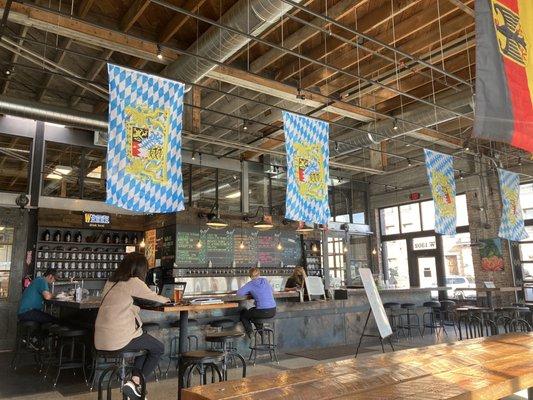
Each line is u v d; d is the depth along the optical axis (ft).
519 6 10.53
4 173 40.27
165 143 14.21
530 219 35.55
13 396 15.44
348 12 17.47
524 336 11.02
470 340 10.38
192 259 33.24
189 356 11.24
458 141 33.60
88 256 31.76
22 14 17.17
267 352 21.85
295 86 23.57
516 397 14.96
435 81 24.75
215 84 26.11
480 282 37.40
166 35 19.77
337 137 33.01
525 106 9.70
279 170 40.29
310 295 24.67
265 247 37.81
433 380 6.51
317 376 6.87
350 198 47.19
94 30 18.79
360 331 26.68
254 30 16.69
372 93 26.43
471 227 38.29
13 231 28.35
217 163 37.40
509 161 36.70
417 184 42.55
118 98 13.50
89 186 39.81
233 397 5.72
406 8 17.21
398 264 45.11
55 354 20.04
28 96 27.94
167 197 13.93
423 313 32.22
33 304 20.31
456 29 18.85
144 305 13.75
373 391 5.93
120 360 12.49
